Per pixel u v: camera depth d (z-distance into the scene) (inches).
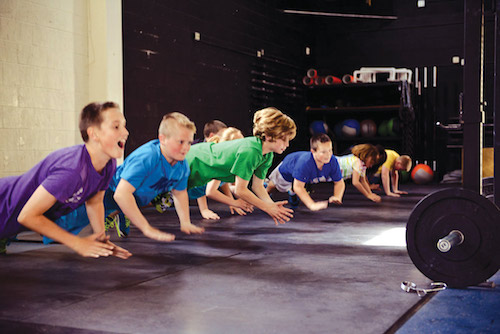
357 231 144.3
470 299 77.0
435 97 378.9
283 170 184.9
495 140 96.2
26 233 144.9
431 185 338.0
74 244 78.4
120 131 85.0
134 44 229.1
